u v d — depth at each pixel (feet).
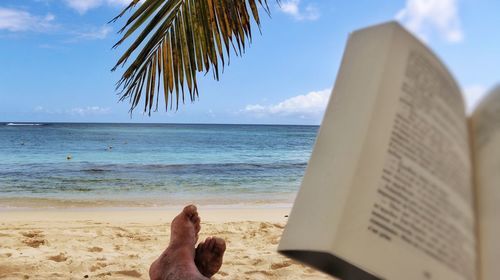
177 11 7.04
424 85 1.21
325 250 1.02
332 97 1.25
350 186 1.07
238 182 46.96
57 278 11.75
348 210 1.05
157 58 7.27
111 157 73.92
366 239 1.03
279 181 47.78
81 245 15.96
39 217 24.75
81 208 30.14
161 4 6.80
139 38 6.91
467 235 1.10
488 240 1.10
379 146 1.11
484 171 1.16
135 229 19.36
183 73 7.30
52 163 63.82
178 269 6.35
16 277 11.76
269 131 182.09
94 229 19.17
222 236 17.74
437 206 1.10
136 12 6.68
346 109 1.20
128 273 12.20
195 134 150.71
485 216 1.12
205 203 33.63
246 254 14.58
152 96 7.33
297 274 11.98
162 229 19.49
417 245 1.05
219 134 151.53
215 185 44.73
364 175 1.09
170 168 59.57
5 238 16.71
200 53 7.20
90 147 92.48
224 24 7.11
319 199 1.11
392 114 1.15
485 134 1.19
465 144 1.20
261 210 28.27
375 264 1.01
